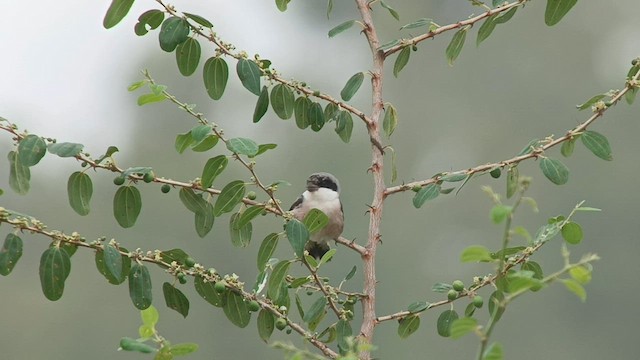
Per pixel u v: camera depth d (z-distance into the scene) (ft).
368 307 18.80
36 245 64.03
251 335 56.75
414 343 60.18
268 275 18.89
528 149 19.75
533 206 12.81
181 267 18.28
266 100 19.79
